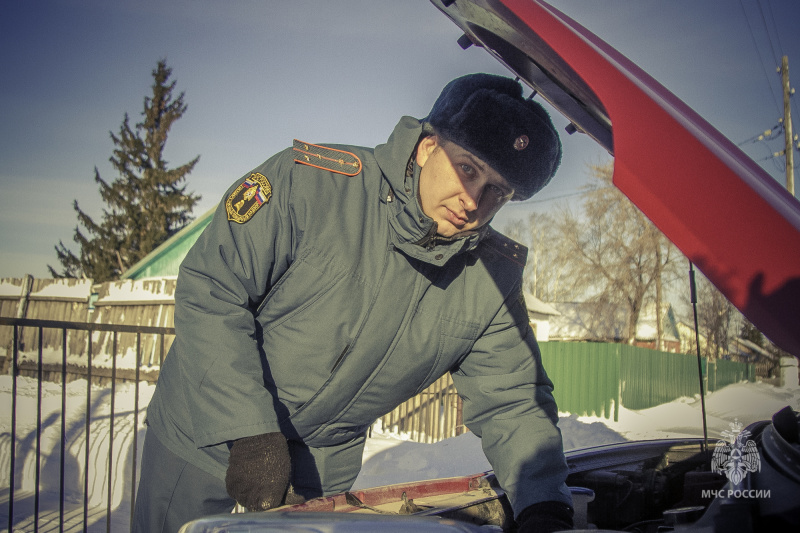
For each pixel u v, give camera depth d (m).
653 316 23.84
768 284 0.67
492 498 1.36
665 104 0.84
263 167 1.43
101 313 10.72
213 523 0.86
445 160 1.25
